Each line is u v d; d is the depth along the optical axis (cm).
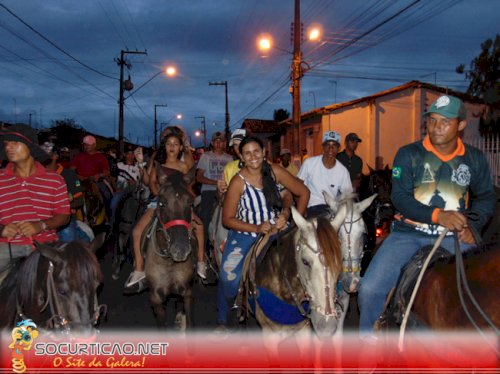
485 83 1477
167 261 539
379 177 758
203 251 588
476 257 296
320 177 619
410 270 348
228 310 475
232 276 459
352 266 464
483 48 1482
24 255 407
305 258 365
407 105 2220
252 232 455
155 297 555
